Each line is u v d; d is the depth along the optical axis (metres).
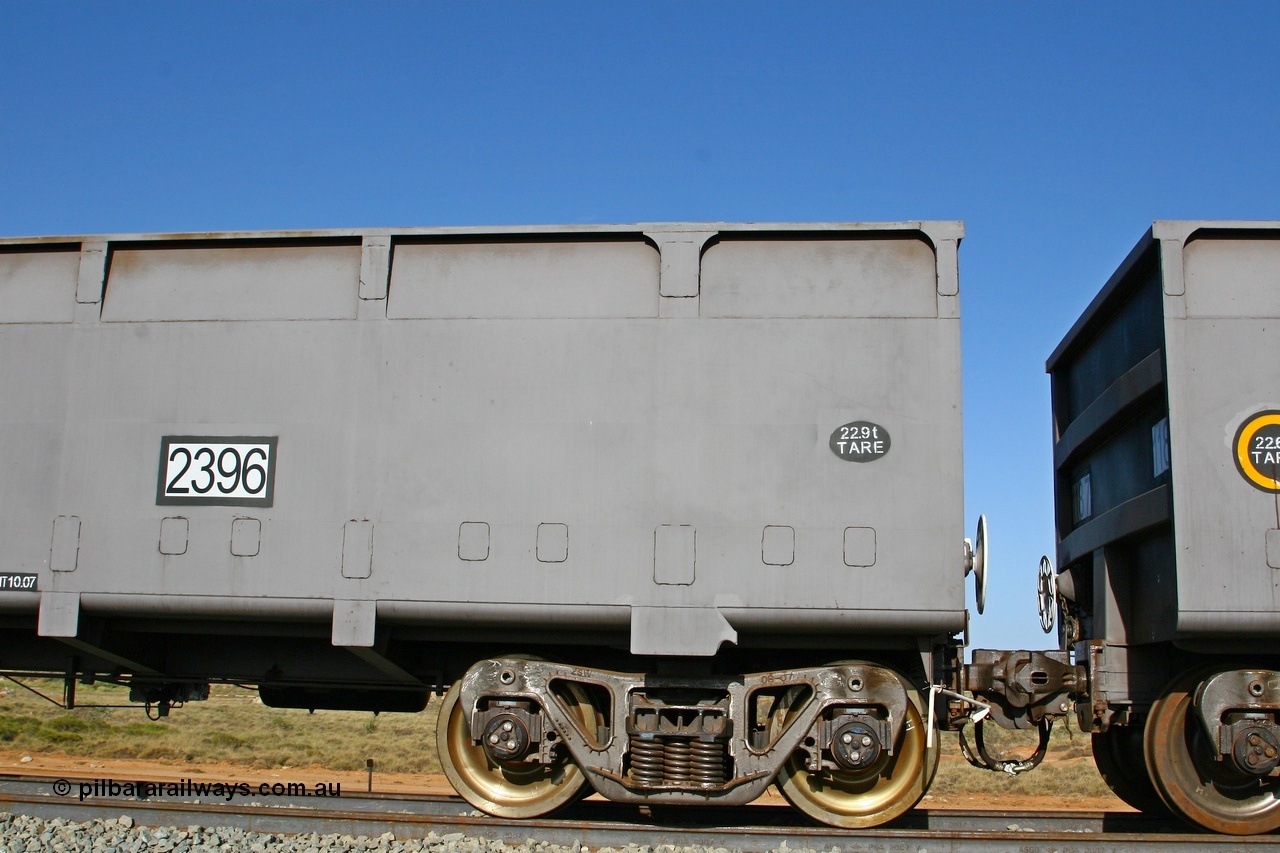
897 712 6.87
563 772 7.34
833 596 6.69
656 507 6.88
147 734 20.45
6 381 7.56
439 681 7.97
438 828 6.86
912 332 6.94
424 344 7.25
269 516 7.18
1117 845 6.46
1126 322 7.91
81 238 7.67
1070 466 9.73
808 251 7.12
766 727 7.18
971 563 7.06
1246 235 6.89
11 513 7.38
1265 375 6.67
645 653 6.73
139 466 7.35
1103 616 8.00
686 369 7.02
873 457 6.81
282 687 8.58
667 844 6.69
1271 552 6.45
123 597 7.21
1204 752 7.09
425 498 7.06
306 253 7.53
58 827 6.81
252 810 6.99
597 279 7.23
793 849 6.60
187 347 7.46
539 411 7.08
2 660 8.31
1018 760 7.70
